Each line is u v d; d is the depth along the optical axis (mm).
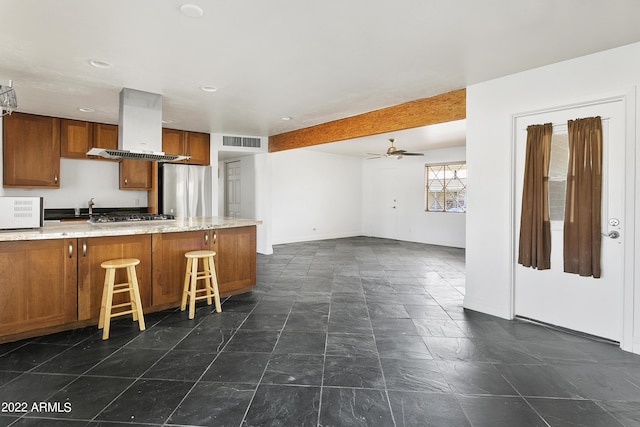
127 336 2803
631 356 2455
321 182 9062
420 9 2014
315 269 5422
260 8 1998
